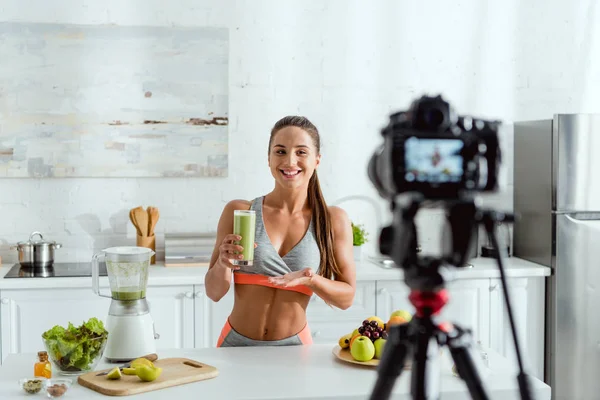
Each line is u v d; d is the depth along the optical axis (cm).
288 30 405
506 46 424
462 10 420
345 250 247
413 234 114
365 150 416
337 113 412
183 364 211
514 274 379
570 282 379
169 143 397
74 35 386
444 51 420
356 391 190
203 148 399
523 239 412
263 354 227
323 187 414
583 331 381
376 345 215
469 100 423
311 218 245
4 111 383
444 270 114
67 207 394
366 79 414
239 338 243
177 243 376
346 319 369
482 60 423
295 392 189
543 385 201
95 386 189
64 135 389
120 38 389
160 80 394
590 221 379
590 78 427
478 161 112
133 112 393
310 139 238
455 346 116
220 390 190
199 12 397
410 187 112
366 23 412
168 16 395
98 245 397
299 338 243
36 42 383
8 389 193
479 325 379
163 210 400
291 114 408
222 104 399
